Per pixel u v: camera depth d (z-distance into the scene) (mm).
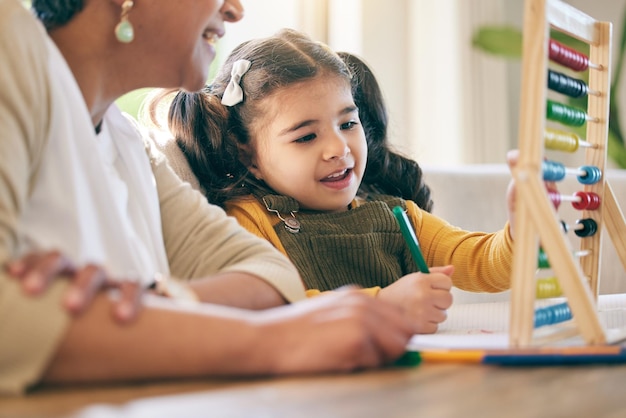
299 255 1666
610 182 2328
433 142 3297
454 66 3307
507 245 1663
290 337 767
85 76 1096
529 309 907
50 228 920
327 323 782
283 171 1734
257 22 2861
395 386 719
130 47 1104
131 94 2430
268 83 1741
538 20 903
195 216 1311
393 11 3168
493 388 717
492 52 3342
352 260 1697
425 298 1340
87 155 982
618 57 3678
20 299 688
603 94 1255
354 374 775
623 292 2299
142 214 1185
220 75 1856
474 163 3375
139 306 729
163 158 1370
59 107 932
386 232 1758
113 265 992
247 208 1706
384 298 1370
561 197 1081
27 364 689
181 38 1110
